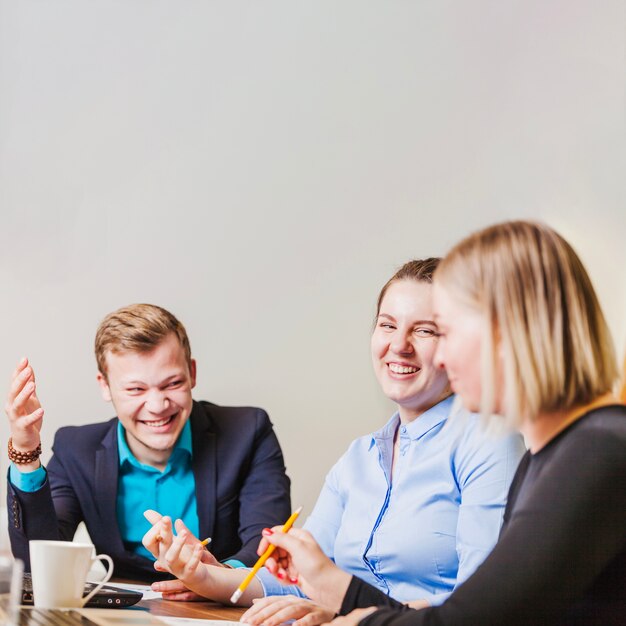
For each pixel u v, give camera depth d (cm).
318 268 355
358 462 181
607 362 105
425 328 170
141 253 343
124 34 350
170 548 160
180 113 351
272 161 356
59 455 232
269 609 136
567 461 100
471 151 370
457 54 373
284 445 346
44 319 334
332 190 359
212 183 350
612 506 98
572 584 97
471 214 367
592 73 379
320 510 184
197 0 356
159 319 223
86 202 341
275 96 358
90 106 346
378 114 365
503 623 98
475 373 105
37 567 135
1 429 322
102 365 226
